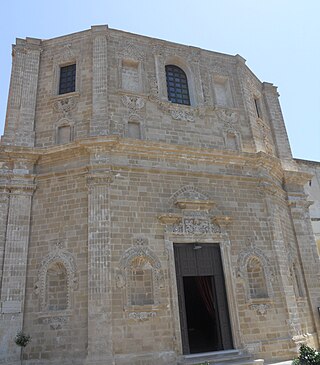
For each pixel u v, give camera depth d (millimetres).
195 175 19297
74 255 16297
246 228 19281
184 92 22328
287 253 20375
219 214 18984
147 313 15695
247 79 24375
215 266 18125
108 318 14836
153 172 18406
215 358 15641
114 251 16203
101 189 16953
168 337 15680
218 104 22672
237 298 17578
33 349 15086
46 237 16906
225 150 19969
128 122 19516
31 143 18922
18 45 21062
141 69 21125
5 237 16688
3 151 17688
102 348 14375
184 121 20688
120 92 19750
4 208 17172
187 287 20906
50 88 20375
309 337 18750
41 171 18328
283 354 17047
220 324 17188
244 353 16375
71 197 17359
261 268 18844
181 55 22594
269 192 20625
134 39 21703
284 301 18250
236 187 20016
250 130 22266
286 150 24922
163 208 17984
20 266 16297
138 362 14727
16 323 15344
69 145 17891
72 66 21234
